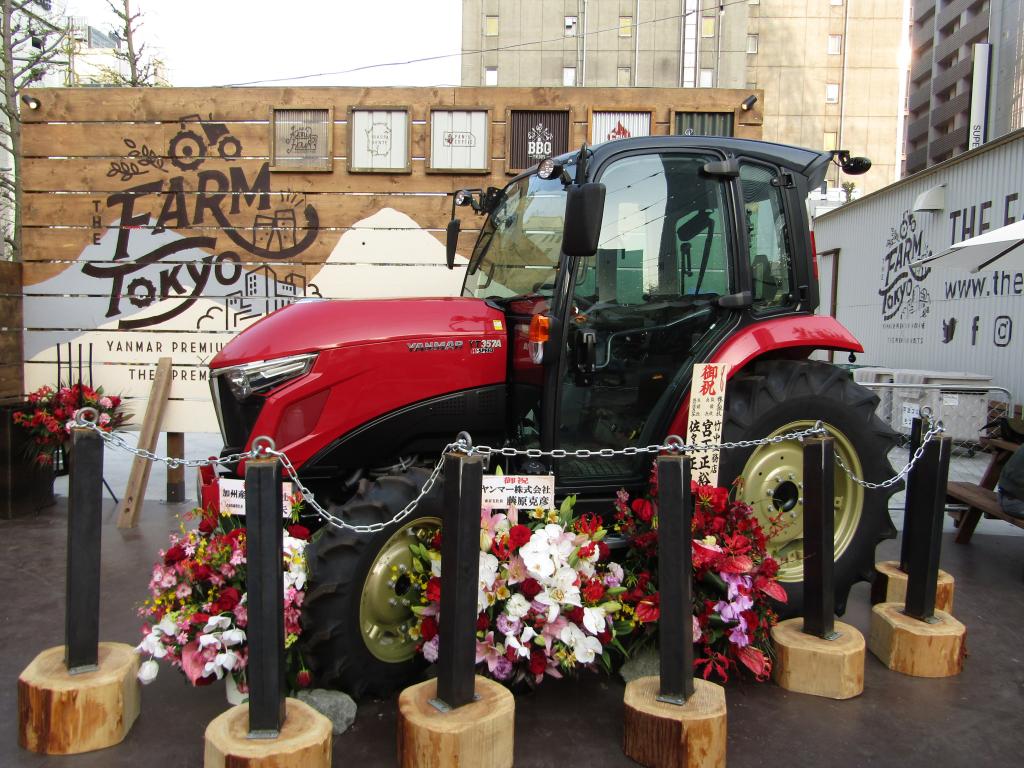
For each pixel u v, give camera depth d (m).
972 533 4.82
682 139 3.24
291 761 2.00
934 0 56.91
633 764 2.29
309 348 2.88
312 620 2.47
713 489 2.87
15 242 13.21
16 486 5.11
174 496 5.55
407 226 5.29
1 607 3.56
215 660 2.39
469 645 2.23
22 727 2.37
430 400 2.99
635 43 42.44
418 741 2.14
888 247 10.98
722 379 3.03
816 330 3.35
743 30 41.97
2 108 12.51
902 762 2.34
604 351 3.16
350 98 5.25
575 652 2.52
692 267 3.27
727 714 2.56
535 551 2.51
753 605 2.83
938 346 9.60
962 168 9.08
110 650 2.59
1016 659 3.11
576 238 2.63
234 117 5.27
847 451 3.29
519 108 5.23
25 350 5.37
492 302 3.29
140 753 2.35
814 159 3.49
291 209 5.29
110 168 5.30
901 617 3.08
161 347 5.34
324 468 2.92
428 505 2.59
